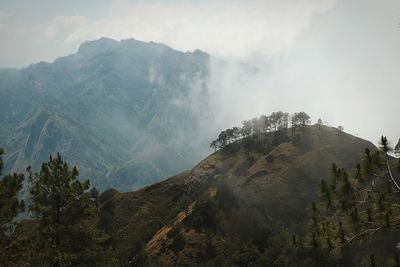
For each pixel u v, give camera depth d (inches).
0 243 1110.4
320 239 646.5
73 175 1364.4
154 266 5162.4
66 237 1347.2
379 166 629.9
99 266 1358.3
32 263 1173.1
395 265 532.7
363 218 604.4
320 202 671.1
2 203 1095.6
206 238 5723.4
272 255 4608.8
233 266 4889.3
